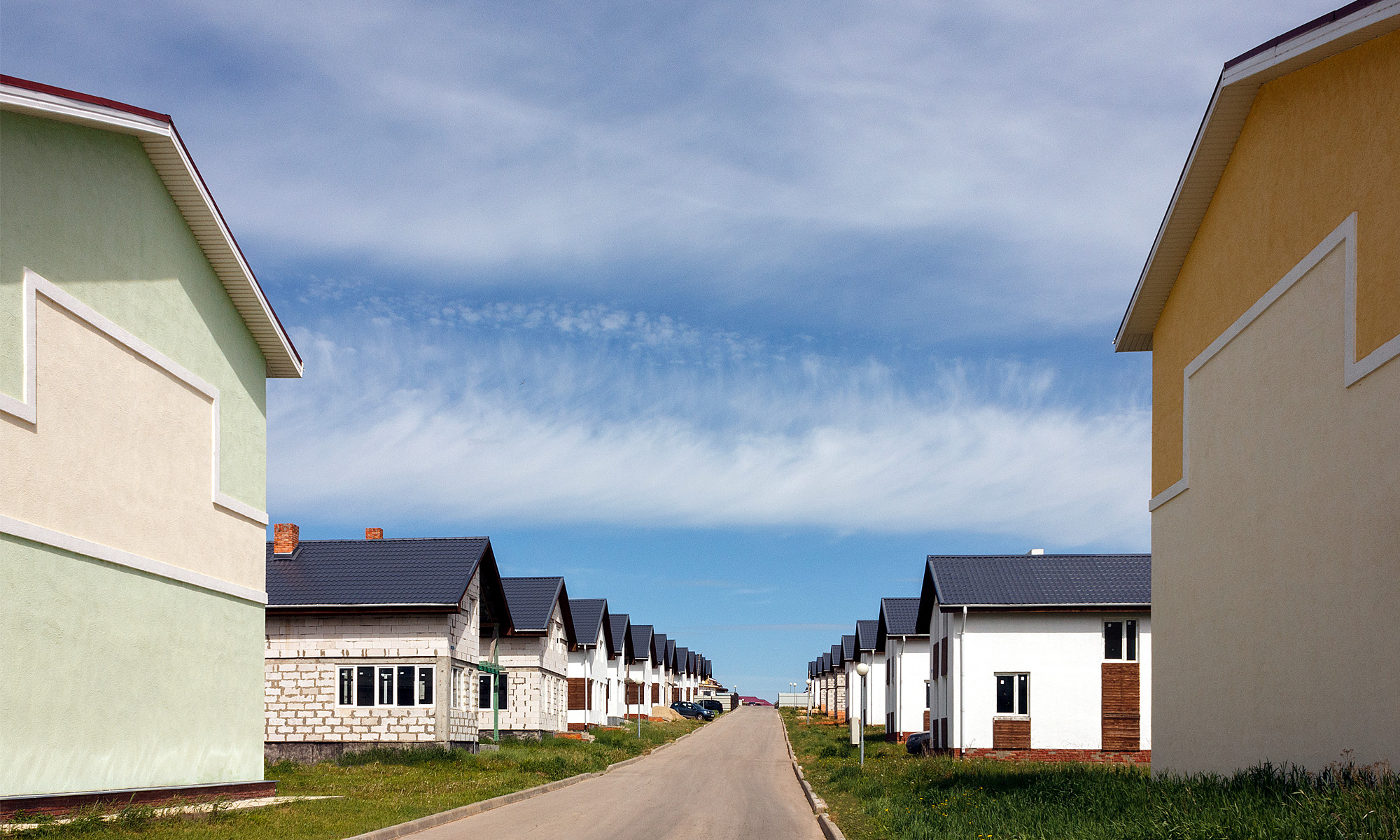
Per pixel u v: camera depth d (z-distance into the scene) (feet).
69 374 41.01
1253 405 43.83
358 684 88.79
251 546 56.65
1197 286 50.88
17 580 37.32
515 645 122.21
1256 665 42.91
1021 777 55.11
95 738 41.68
